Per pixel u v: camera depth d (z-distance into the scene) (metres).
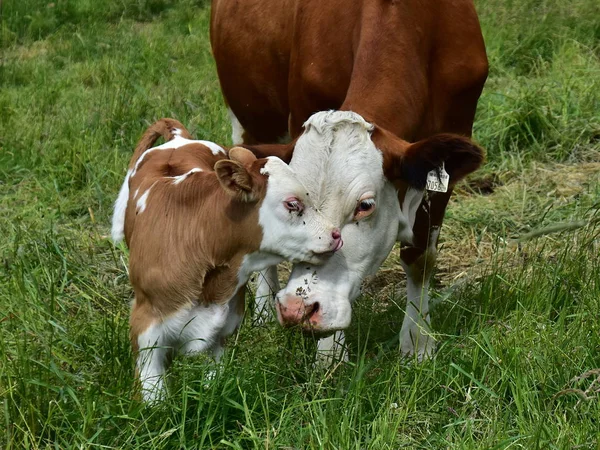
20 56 12.66
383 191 4.91
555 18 11.60
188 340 4.93
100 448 4.37
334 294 4.81
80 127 9.38
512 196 8.08
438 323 5.82
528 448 4.29
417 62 5.41
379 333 5.91
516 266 6.82
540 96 9.41
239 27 7.20
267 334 5.32
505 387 4.86
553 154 8.80
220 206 4.77
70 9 14.19
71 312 6.12
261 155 5.00
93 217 7.68
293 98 6.23
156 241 4.83
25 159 8.71
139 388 4.70
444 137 4.71
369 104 5.20
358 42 5.50
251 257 4.86
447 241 7.50
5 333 5.41
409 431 4.68
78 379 4.87
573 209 7.68
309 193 4.71
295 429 4.56
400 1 5.39
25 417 4.49
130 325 5.00
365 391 4.79
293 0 6.52
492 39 11.23
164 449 4.44
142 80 11.05
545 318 5.52
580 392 4.41
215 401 4.57
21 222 7.53
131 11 14.27
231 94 7.64
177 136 5.89
